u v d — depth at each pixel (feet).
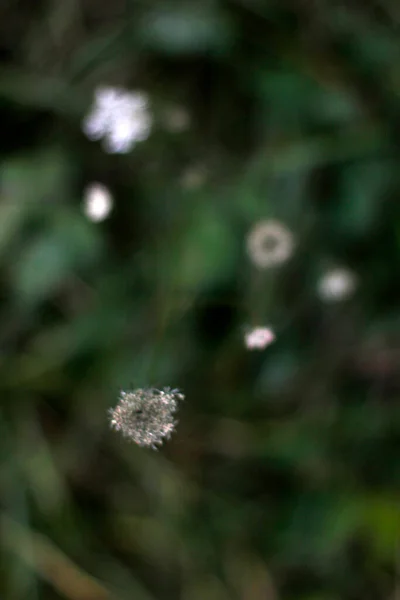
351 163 3.95
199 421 3.91
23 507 3.84
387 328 3.93
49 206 3.91
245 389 3.93
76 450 3.92
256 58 4.04
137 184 3.93
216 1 4.05
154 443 2.97
